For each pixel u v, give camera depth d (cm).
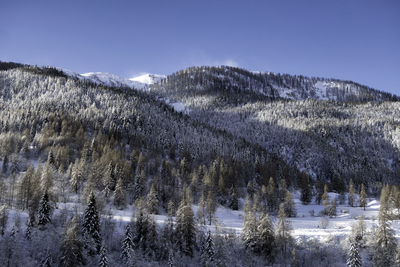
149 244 7744
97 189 11506
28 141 14812
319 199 15250
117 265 6969
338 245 8038
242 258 7706
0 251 6531
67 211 8619
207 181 13188
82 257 6769
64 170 12381
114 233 8075
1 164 12788
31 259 6681
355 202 14825
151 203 10819
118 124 19150
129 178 12412
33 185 8888
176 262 7325
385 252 7156
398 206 11475
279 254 7919
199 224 9931
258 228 8012
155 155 16612
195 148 18225
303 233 8925
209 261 7200
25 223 7662
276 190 13875
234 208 12962
